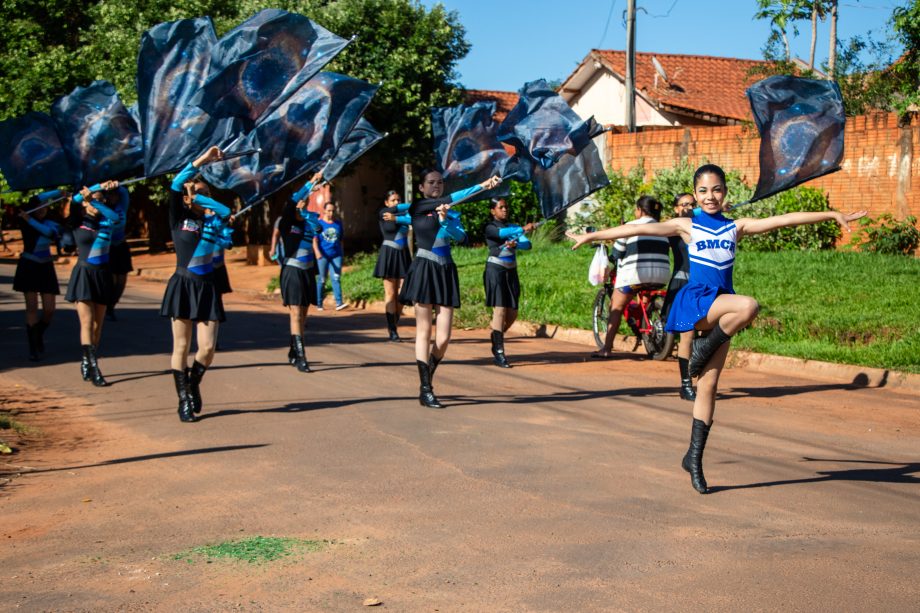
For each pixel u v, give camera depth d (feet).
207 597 13.76
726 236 19.40
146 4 88.12
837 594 13.74
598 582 14.23
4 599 13.78
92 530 17.04
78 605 13.52
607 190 70.03
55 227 36.52
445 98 87.40
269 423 25.91
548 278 54.54
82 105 30.22
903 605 13.34
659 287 37.06
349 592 13.91
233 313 54.19
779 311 40.52
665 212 65.21
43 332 39.65
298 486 19.67
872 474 20.74
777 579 14.32
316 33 24.98
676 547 15.75
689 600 13.55
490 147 32.58
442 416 26.73
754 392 30.42
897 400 29.14
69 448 23.49
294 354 35.65
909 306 40.50
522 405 28.37
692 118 92.22
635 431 24.91
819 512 17.83
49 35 100.01
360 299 58.08
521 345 41.57
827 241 60.54
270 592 13.94
